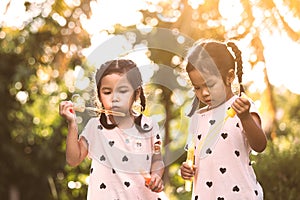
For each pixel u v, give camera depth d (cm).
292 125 1614
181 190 1034
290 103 1827
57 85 1463
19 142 1521
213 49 558
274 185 962
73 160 574
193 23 977
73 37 1074
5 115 1523
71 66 1160
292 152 984
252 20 973
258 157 989
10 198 1520
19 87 1512
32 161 1509
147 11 1051
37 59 1405
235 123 561
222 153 561
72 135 571
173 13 1044
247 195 555
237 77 573
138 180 577
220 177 560
